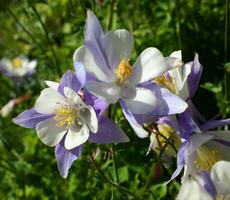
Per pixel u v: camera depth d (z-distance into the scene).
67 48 0.54
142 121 0.27
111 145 0.35
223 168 0.25
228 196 0.25
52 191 0.49
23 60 0.61
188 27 0.50
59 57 0.56
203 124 0.28
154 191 0.37
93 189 0.41
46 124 0.29
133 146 0.39
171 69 0.27
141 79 0.28
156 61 0.28
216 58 0.48
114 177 0.37
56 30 0.61
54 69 0.50
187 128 0.27
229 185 0.25
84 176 0.45
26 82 0.60
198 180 0.26
